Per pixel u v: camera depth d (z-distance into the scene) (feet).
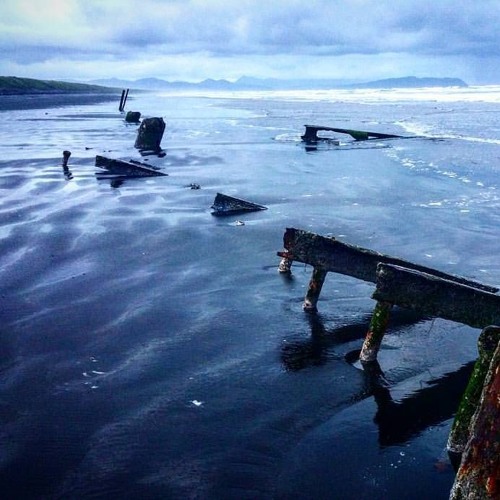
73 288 41.42
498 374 15.70
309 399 27.37
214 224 58.95
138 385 28.37
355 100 405.18
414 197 73.67
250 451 23.29
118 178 85.87
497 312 29.35
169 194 74.54
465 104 313.73
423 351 32.73
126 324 35.45
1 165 97.25
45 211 64.03
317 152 118.93
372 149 123.95
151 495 20.71
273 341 33.47
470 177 87.45
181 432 24.52
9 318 36.32
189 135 149.89
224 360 31.12
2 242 52.34
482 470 15.80
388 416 26.04
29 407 26.45
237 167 98.53
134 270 45.27
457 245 52.44
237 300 39.42
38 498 20.54
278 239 53.57
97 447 23.43
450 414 26.35
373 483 21.62
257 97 543.39
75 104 316.81
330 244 36.81
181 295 40.24
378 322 30.99
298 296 40.22
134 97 526.98
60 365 30.37
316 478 21.79
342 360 31.40
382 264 30.48
